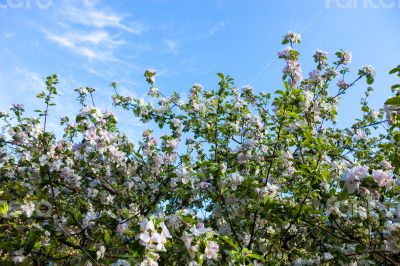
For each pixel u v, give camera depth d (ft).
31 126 17.97
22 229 12.50
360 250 13.07
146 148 18.74
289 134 14.23
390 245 11.10
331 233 13.79
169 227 10.05
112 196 17.26
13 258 12.27
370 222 13.46
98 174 17.62
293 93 14.02
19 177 18.04
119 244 12.90
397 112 12.05
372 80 19.63
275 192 13.04
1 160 18.74
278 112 13.98
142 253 8.61
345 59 19.89
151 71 20.88
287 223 14.97
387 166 16.33
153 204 15.92
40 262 13.39
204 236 9.99
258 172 14.83
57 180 15.62
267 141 16.14
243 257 10.20
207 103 20.48
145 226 8.79
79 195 16.57
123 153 16.69
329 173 12.41
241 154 14.83
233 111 19.30
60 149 16.66
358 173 9.92
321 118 19.94
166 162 18.61
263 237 14.61
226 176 13.35
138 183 18.20
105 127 16.76
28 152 17.62
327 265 14.58
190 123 19.72
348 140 20.72
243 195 13.03
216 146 18.57
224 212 13.85
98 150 15.84
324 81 20.04
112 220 13.44
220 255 12.23
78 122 16.25
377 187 9.85
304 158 15.79
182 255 10.49
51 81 17.53
